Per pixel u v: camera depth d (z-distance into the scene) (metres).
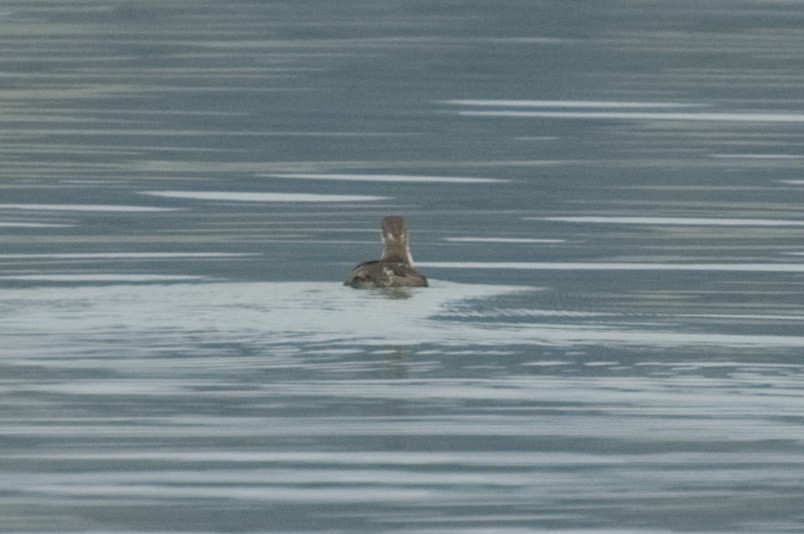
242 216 27.81
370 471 15.09
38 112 39.53
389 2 67.44
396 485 14.80
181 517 14.09
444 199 29.67
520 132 37.56
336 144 35.78
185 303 19.52
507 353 18.22
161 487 14.68
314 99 42.62
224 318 18.95
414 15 63.62
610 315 20.31
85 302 19.61
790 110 40.62
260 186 30.66
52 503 14.36
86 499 14.46
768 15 63.06
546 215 28.17
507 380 17.33
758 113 40.16
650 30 58.91
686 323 20.05
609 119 39.38
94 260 23.83
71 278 22.33
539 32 58.59
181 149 34.69
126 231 26.28
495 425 16.12
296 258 24.48
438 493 14.60
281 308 19.25
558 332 19.22
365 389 17.03
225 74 46.94
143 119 38.72
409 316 19.28
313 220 27.61
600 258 24.59
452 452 15.48
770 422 16.28
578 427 16.11
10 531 13.78
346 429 16.00
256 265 23.84
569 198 29.70
